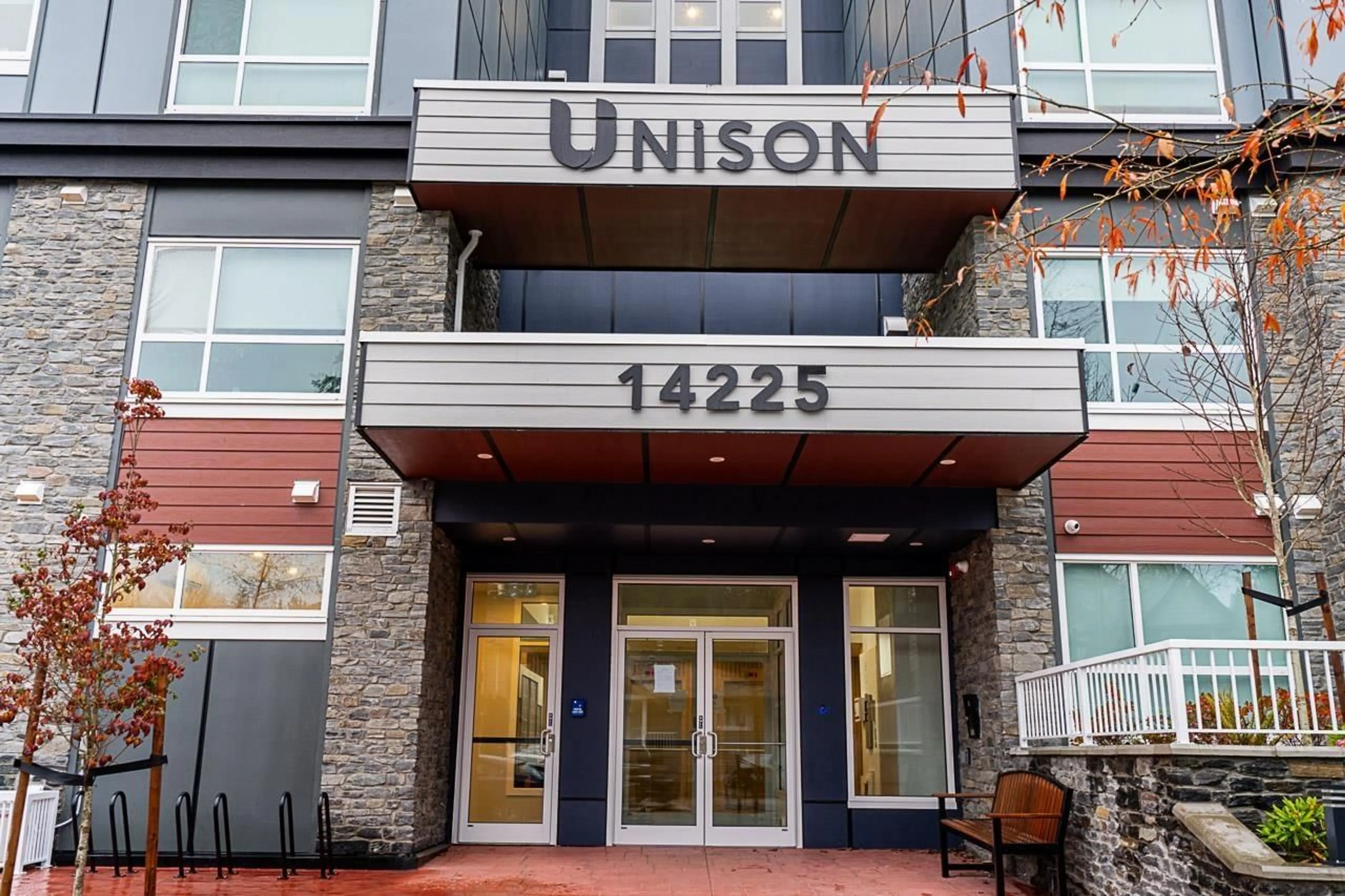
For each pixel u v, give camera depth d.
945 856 9.42
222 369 10.52
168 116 10.71
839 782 11.30
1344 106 5.99
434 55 11.03
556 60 14.46
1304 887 5.94
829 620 11.74
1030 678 9.49
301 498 10.10
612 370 8.88
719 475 10.01
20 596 9.45
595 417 8.77
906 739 11.52
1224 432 10.19
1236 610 10.16
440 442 9.07
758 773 11.52
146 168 10.79
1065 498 10.38
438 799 10.70
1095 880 7.91
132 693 6.11
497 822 11.29
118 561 6.68
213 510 10.16
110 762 7.60
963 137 10.38
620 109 10.42
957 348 8.93
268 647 9.91
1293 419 9.36
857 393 8.84
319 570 10.08
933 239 11.30
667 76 14.38
